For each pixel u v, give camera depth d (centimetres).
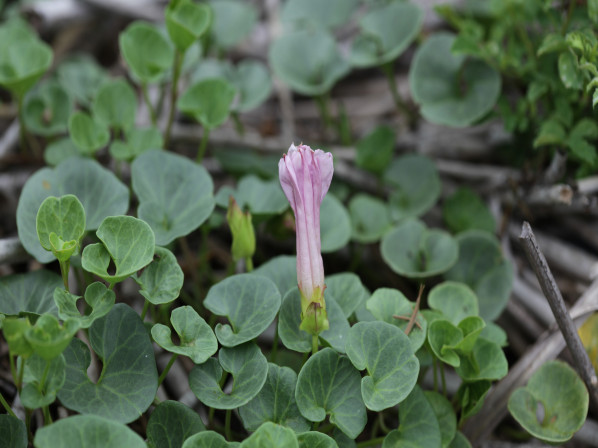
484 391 40
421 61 49
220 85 47
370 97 57
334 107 56
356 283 42
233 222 42
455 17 49
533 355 43
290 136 54
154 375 38
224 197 45
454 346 40
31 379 37
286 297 40
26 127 50
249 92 51
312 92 51
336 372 39
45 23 56
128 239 39
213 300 40
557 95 45
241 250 42
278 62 52
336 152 52
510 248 49
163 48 48
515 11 47
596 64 42
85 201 42
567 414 40
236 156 51
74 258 41
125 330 39
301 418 38
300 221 39
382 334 39
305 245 39
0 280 41
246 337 39
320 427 40
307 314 39
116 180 43
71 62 53
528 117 48
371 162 49
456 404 42
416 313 40
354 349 39
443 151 52
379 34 51
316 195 39
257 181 46
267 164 50
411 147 53
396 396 38
